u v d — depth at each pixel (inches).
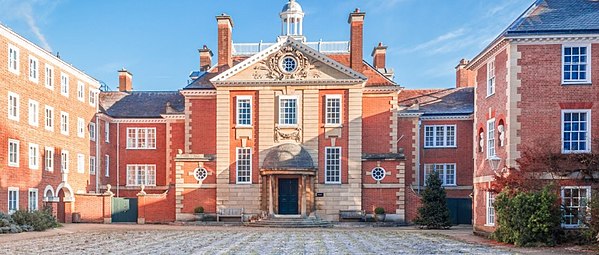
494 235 988.6
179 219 1603.1
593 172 923.4
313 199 1589.6
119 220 1668.3
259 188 1603.1
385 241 987.9
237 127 1620.3
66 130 1626.5
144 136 1948.8
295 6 2014.0
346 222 1552.7
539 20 994.1
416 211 1584.6
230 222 1571.1
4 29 1290.6
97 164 1834.4
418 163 1790.1
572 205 931.3
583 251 805.2
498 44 1013.2
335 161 1604.3
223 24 1758.1
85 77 1769.2
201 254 766.5
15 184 1336.1
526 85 967.0
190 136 1695.4
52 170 1529.3
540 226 866.1
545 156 930.1
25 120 1392.7
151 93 2071.9
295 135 1610.5
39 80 1472.7
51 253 786.8
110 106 1999.3
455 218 1646.2
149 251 808.3
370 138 1651.1
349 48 1815.9
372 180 1595.7
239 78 1631.4
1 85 1282.0
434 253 776.3
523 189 926.4
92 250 825.5
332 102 1619.1
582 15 992.2
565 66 967.6
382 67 1983.3
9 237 1073.5
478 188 1151.0
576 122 959.0
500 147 1019.9
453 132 1823.3
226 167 1612.9
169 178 1876.2
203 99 1706.4
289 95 1620.3
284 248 852.6
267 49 1620.3
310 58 1624.0
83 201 1648.6
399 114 1782.7
